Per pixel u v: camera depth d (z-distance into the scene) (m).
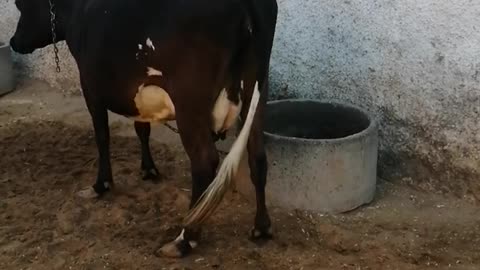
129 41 3.62
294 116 4.78
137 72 3.66
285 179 4.31
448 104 4.42
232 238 4.02
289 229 4.12
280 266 3.73
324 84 4.98
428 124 4.54
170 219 4.24
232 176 3.40
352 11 4.70
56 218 4.31
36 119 5.97
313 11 4.89
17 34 4.84
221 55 3.45
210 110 3.56
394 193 4.62
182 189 4.62
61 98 6.50
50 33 4.67
